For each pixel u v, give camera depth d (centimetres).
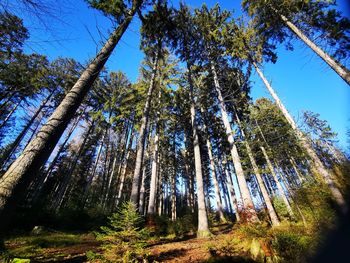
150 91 1322
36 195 1803
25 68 1527
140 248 464
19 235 820
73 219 1224
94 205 1670
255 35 1404
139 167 1055
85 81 502
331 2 1054
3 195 310
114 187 2925
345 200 675
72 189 2909
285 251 446
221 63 1655
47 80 1672
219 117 2178
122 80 2128
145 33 1163
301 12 1180
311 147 1048
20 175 338
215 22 1574
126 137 2578
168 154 2759
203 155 2805
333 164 949
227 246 565
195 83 1664
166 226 1164
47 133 399
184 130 2595
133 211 544
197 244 688
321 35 1114
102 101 2020
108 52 562
